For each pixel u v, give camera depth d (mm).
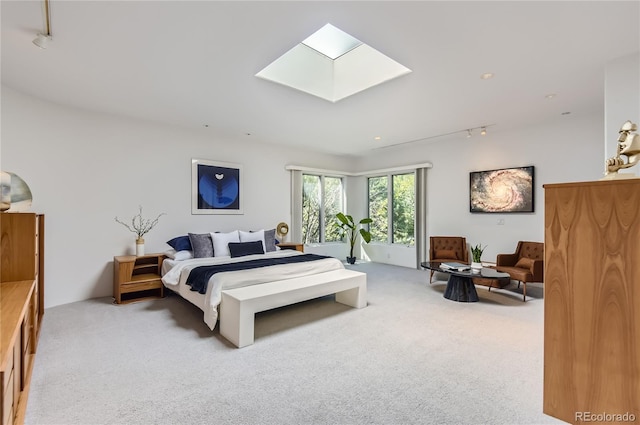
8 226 2268
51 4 1856
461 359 2336
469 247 5266
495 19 2025
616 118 2529
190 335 2791
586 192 1479
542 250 4258
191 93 3316
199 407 1765
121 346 2545
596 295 1451
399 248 6402
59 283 3605
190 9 1930
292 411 1738
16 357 1611
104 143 3949
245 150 5434
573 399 1515
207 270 3254
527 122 4371
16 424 1552
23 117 3270
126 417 1671
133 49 2406
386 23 2076
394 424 1634
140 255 3996
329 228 7031
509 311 3473
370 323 3102
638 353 1343
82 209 3770
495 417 1680
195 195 4785
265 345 2588
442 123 4414
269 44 2350
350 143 5770
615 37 2227
